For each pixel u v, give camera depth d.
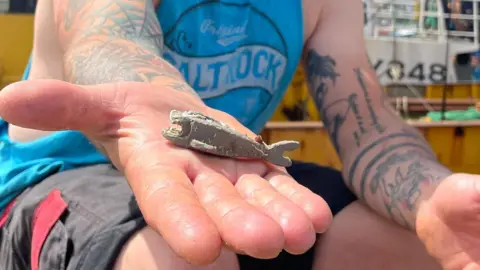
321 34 0.75
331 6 0.76
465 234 0.46
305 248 0.39
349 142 0.68
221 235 0.38
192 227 0.37
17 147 0.67
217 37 0.68
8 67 1.20
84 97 0.44
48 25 0.68
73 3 0.59
